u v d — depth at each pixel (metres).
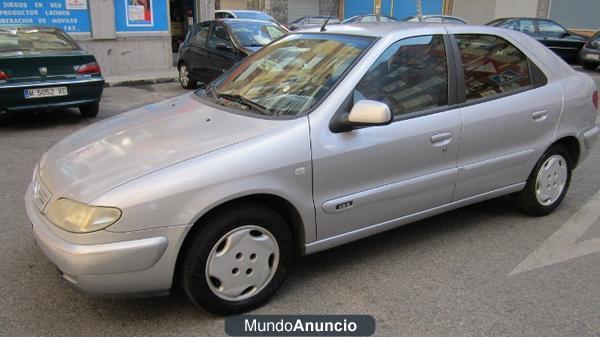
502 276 3.54
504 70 4.09
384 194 3.40
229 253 2.92
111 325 2.96
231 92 3.74
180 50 12.01
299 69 3.64
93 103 8.12
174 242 2.71
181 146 2.95
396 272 3.57
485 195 4.06
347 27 3.93
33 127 7.82
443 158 3.66
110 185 2.67
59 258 2.63
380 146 3.31
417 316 3.08
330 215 3.22
